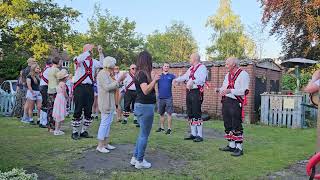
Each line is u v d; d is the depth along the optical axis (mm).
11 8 24875
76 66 8000
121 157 6469
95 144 7367
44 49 26312
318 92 3348
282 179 5582
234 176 5613
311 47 23422
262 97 13258
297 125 12336
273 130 11438
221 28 44375
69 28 29562
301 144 8625
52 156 6441
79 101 7988
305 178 5633
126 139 8094
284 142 8938
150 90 5613
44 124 10109
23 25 26000
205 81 8391
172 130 10148
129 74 10812
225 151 7367
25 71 12312
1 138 8125
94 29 40438
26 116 11094
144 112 5727
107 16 41094
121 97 11414
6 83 16156
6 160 6070
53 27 28922
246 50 39938
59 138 8148
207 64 14859
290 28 23344
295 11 22094
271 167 6242
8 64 21953
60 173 5473
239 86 6996
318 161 2346
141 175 5461
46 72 9984
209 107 14859
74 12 30203
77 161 6125
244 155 7113
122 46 41312
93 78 8180
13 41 27438
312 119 13547
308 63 15195
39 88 10602
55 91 9164
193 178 5441
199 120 8352
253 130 11266
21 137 8281
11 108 13492
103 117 6730
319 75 3348
